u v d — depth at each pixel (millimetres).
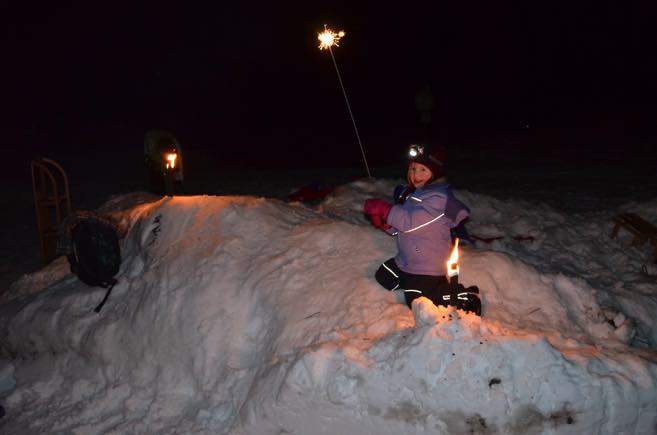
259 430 3725
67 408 4523
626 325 4281
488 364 3389
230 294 4555
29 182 14086
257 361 4219
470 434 3387
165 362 4504
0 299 6051
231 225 5074
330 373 3564
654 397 3430
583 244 6160
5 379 5008
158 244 5254
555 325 4148
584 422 3350
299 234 4910
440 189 3916
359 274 4383
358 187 7406
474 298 3822
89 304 5086
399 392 3459
